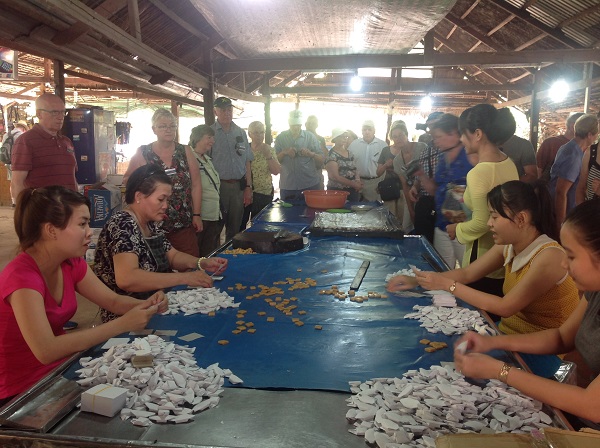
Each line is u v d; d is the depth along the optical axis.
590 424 1.72
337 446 1.28
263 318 2.21
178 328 2.07
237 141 5.53
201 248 4.93
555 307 2.15
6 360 1.91
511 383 1.50
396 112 18.91
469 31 10.42
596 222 1.37
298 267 3.08
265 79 12.22
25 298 1.79
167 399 1.46
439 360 1.79
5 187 10.89
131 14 5.43
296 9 5.92
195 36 7.73
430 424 1.34
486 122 2.76
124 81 6.27
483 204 2.73
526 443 1.15
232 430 1.34
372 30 7.07
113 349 1.74
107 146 6.52
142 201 2.58
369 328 2.09
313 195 5.33
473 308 2.31
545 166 5.62
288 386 1.57
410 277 2.51
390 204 6.39
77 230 1.92
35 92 13.30
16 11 3.86
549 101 12.93
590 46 8.82
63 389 1.51
